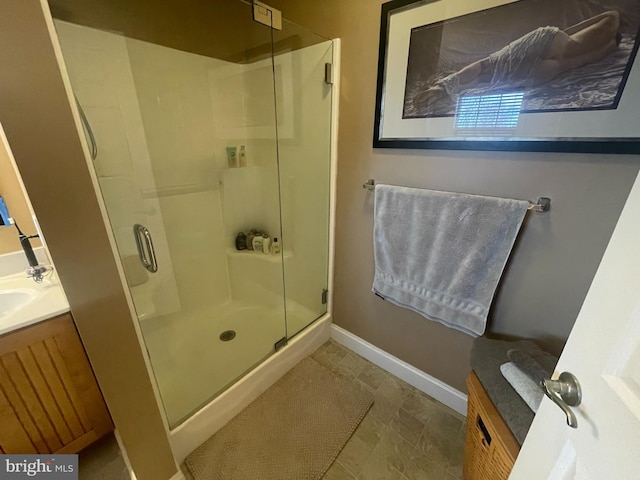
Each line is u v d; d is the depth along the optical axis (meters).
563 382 0.53
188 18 1.59
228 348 1.78
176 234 1.82
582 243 0.99
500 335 1.27
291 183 1.95
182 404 1.34
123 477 1.23
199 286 2.02
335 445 1.34
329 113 1.59
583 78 0.87
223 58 1.81
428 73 1.17
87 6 1.19
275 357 1.67
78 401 1.15
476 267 1.19
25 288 1.20
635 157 0.84
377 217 1.46
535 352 1.06
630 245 0.42
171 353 1.67
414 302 1.45
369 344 1.86
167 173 1.71
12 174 1.26
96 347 0.84
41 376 1.04
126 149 1.47
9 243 1.31
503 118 1.04
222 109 1.90
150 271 1.62
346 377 1.75
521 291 1.17
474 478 1.04
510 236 1.09
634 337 0.40
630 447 0.39
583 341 0.50
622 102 0.82
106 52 1.31
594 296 0.48
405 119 1.29
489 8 0.98
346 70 1.45
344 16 1.38
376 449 1.34
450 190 1.24
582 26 0.84
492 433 0.86
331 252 1.85
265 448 1.33
